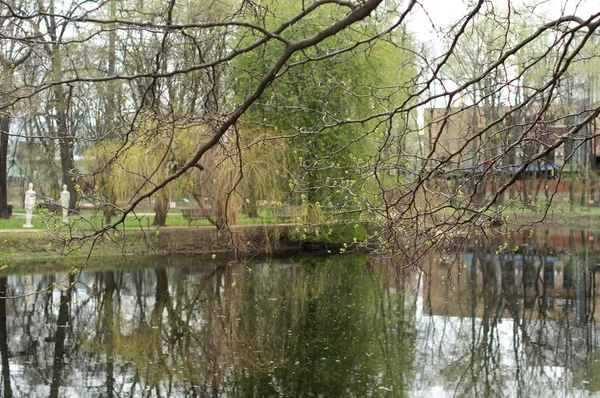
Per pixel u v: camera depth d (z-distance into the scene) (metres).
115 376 9.89
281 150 20.19
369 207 5.95
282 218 23.48
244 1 5.26
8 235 21.34
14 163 37.47
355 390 9.23
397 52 20.95
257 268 20.88
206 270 20.28
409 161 6.13
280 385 9.48
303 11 4.01
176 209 35.47
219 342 11.77
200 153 4.35
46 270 19.61
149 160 19.55
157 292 16.59
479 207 5.74
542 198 38.16
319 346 11.45
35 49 5.05
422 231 5.44
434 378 9.73
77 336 12.18
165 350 11.26
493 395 9.14
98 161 17.30
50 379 9.75
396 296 15.98
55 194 31.88
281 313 14.07
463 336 12.20
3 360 10.66
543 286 17.42
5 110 5.57
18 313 14.12
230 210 19.75
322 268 20.91
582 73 26.97
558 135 5.05
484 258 22.94
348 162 20.20
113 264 21.14
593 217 36.81
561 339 12.05
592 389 9.40
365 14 3.93
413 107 4.78
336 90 18.83
